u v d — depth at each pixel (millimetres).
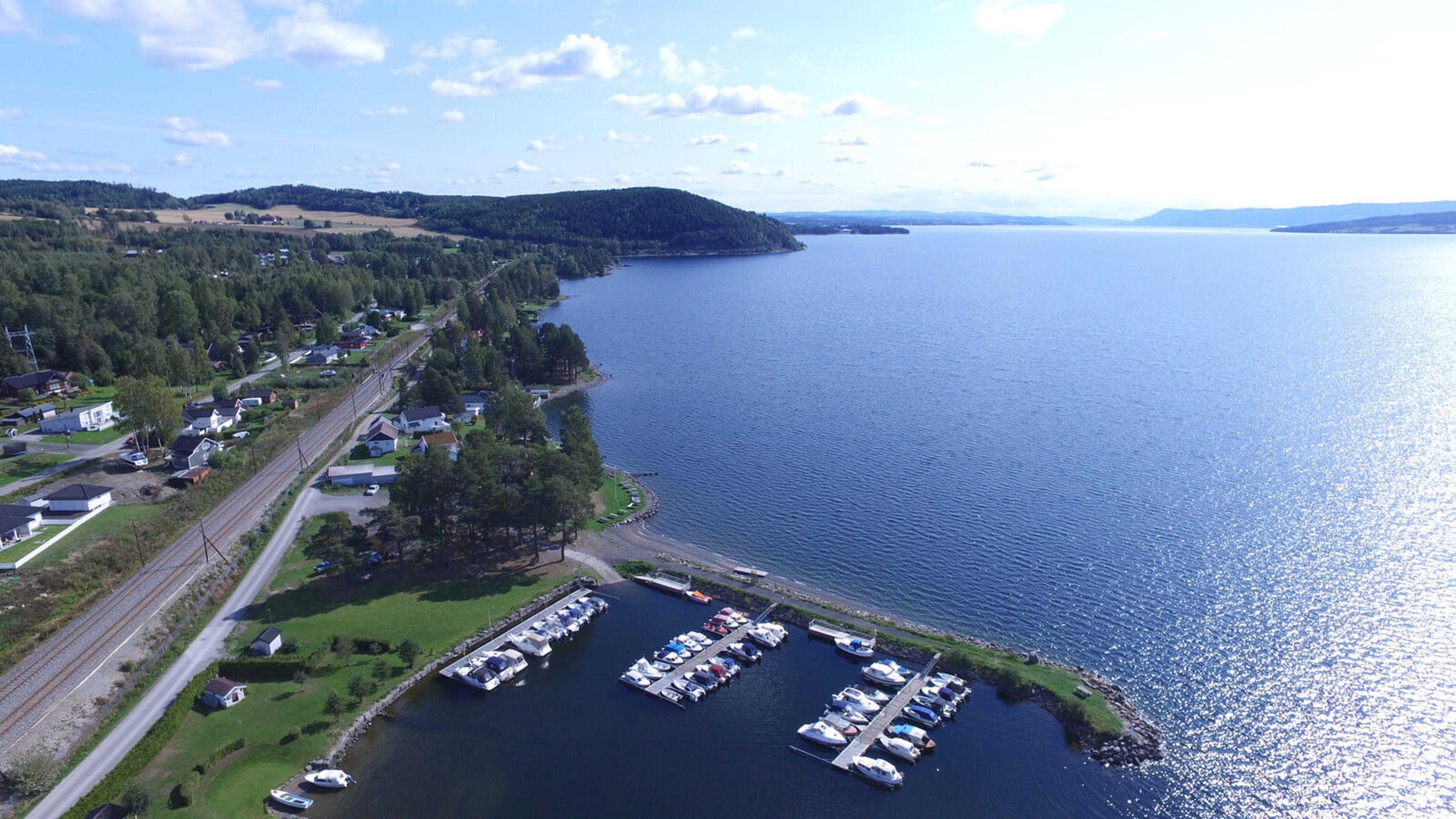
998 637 93062
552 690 84438
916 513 127250
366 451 150125
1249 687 82125
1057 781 70750
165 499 121812
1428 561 106062
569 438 136500
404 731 77188
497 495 108938
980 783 70812
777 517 127000
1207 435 161625
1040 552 113062
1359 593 98812
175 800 63938
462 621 95562
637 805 68125
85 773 66500
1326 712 77938
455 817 66125
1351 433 159125
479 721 79062
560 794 69188
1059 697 80000
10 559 97812
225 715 76375
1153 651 89062
